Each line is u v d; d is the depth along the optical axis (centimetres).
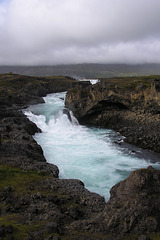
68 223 1839
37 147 4038
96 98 6912
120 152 4469
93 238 1555
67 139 5378
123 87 6788
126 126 6194
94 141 5222
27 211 2034
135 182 1922
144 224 1606
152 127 5472
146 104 6141
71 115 7175
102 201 2383
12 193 2409
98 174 3428
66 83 17562
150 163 3925
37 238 1522
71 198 2417
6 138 4288
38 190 2542
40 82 15188
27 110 8025
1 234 1524
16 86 12988
